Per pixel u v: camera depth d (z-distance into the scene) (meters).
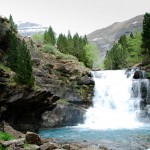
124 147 30.20
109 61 109.44
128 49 111.75
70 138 37.31
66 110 54.59
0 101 35.78
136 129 47.16
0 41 41.28
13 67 41.16
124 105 64.25
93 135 40.25
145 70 67.88
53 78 57.88
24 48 39.44
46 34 102.56
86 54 102.06
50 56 66.44
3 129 31.78
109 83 66.88
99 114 60.34
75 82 60.88
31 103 39.59
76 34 99.75
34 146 21.67
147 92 63.38
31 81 39.19
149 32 79.81
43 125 50.50
